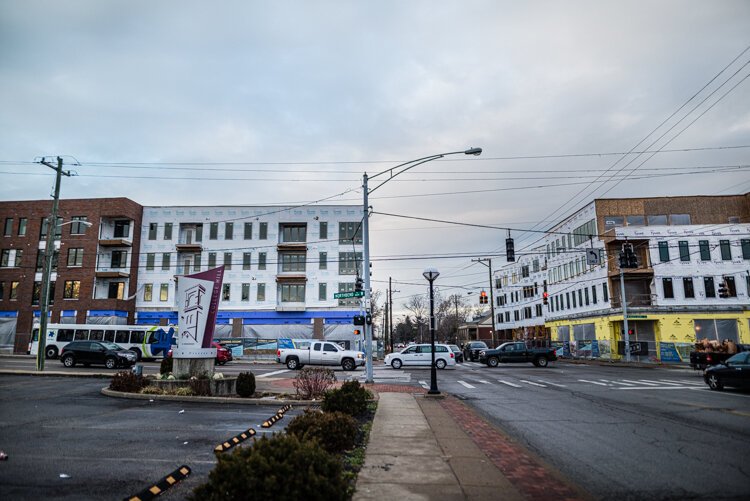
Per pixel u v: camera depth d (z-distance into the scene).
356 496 5.47
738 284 41.16
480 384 21.23
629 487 6.25
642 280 43.31
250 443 8.45
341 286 50.19
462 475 6.41
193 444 8.48
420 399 15.00
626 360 37.84
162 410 12.67
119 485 6.12
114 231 51.06
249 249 51.00
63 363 28.47
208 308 17.48
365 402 12.00
